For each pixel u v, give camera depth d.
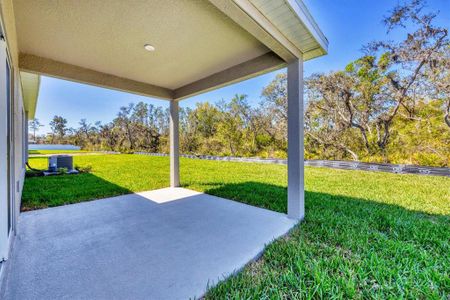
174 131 5.78
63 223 3.12
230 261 2.06
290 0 2.17
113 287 1.67
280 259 2.09
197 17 2.40
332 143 10.55
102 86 4.25
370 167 8.86
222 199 4.57
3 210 1.64
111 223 3.12
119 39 2.86
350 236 2.57
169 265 1.99
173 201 4.40
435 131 7.71
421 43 7.89
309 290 1.59
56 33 2.67
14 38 2.42
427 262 1.99
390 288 1.62
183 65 3.80
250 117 14.67
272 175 8.27
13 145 2.56
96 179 7.16
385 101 8.88
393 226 2.95
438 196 4.89
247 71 3.64
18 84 3.38
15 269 1.92
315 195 4.94
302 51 3.15
